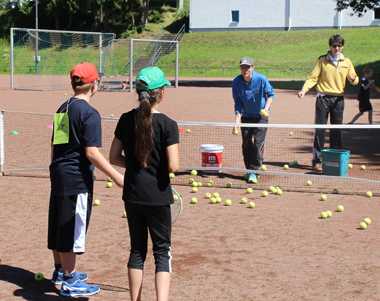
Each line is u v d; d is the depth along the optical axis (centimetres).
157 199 525
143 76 524
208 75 6062
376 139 1794
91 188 602
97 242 781
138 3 8375
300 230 840
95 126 580
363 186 1135
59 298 602
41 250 752
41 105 2794
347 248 761
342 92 1249
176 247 759
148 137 517
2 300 594
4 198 1023
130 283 537
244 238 800
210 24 7825
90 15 8738
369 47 6341
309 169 1306
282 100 3275
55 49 4841
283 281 646
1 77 5072
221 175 1236
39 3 8919
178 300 593
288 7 7494
